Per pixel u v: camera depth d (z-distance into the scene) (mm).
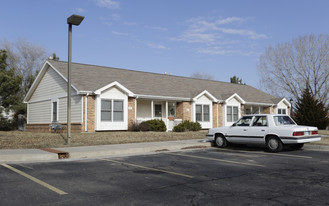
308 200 5363
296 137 11672
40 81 25625
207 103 26938
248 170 8266
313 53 34438
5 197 5418
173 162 9609
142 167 8641
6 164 8891
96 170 8117
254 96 33344
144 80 26203
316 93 34312
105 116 20562
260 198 5480
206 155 11375
